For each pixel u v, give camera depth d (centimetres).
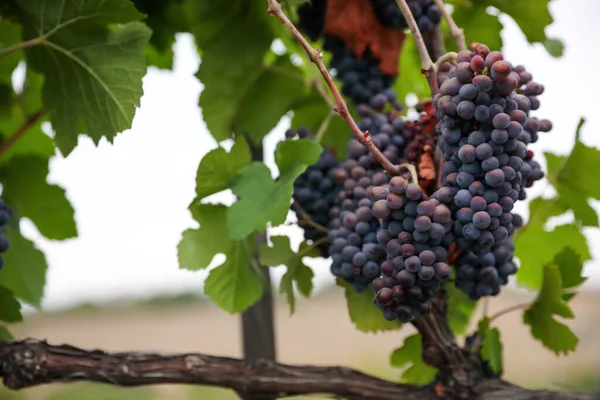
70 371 105
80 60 107
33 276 127
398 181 93
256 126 118
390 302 95
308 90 121
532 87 97
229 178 107
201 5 115
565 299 111
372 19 110
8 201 123
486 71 92
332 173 107
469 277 99
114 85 106
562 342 107
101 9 105
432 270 93
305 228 109
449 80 93
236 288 110
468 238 94
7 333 113
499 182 92
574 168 114
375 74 111
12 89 124
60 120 111
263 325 122
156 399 206
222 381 107
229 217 105
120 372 106
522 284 125
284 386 107
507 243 100
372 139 103
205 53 116
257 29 116
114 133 106
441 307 106
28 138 127
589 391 103
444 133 94
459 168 95
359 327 111
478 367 107
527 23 118
